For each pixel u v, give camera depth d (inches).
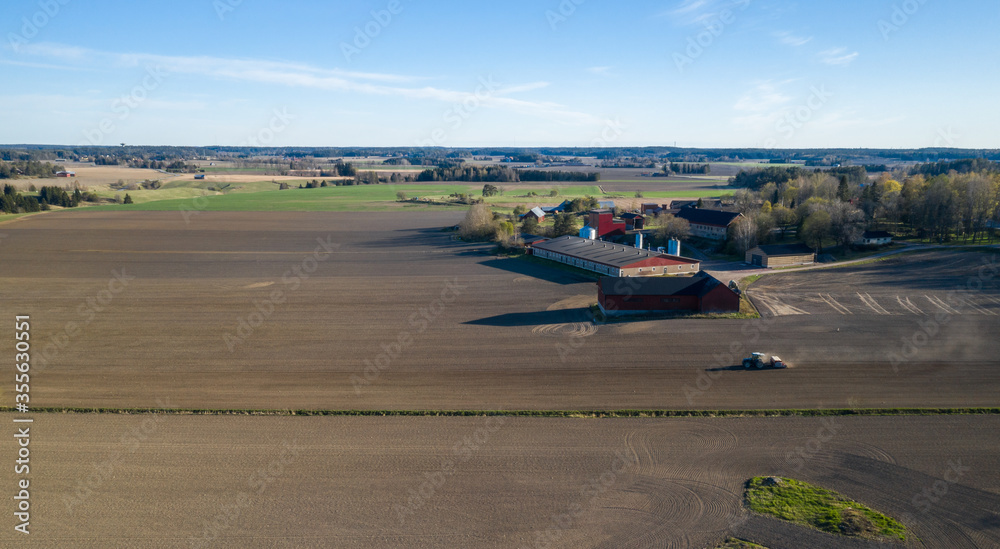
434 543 974.4
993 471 1181.1
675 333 2053.4
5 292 2733.8
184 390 1578.5
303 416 1427.2
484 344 1966.0
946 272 2891.2
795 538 981.2
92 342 1984.5
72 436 1311.5
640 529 1009.5
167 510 1048.8
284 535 989.8
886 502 1083.9
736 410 1454.2
